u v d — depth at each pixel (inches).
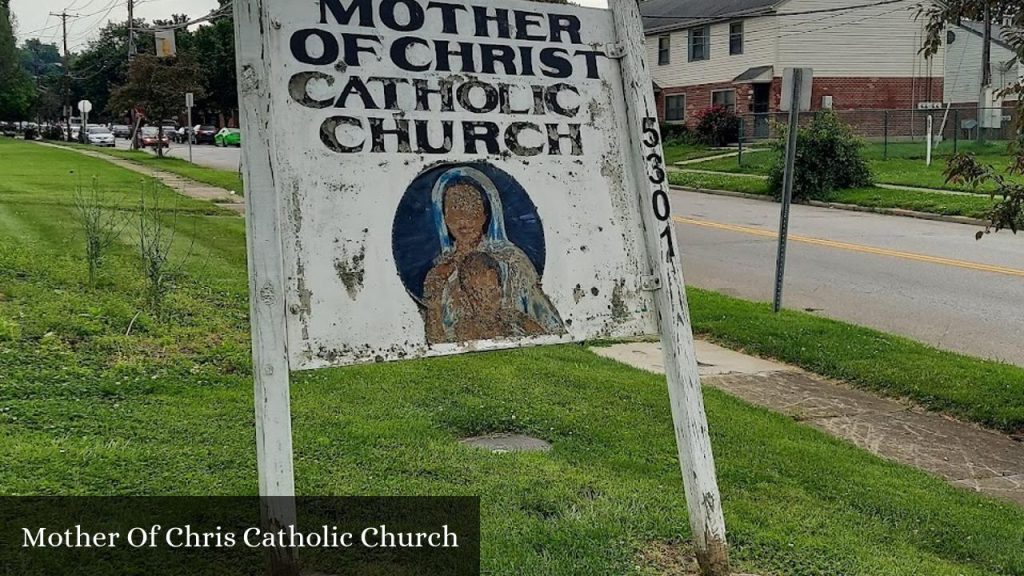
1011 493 215.9
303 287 128.9
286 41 130.8
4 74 2711.6
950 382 297.9
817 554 165.0
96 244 351.3
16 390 221.8
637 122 152.8
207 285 371.2
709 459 150.4
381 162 135.1
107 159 1325.0
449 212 139.3
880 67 1545.3
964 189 875.4
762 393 296.0
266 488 123.9
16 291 315.6
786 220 409.4
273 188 125.0
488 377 270.2
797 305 448.5
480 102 143.3
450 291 138.4
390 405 236.7
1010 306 442.3
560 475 193.0
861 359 326.0
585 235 149.1
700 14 1663.4
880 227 754.2
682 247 641.6
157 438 199.8
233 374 256.7
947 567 167.3
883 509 193.5
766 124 1505.9
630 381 279.3
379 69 136.5
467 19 143.9
